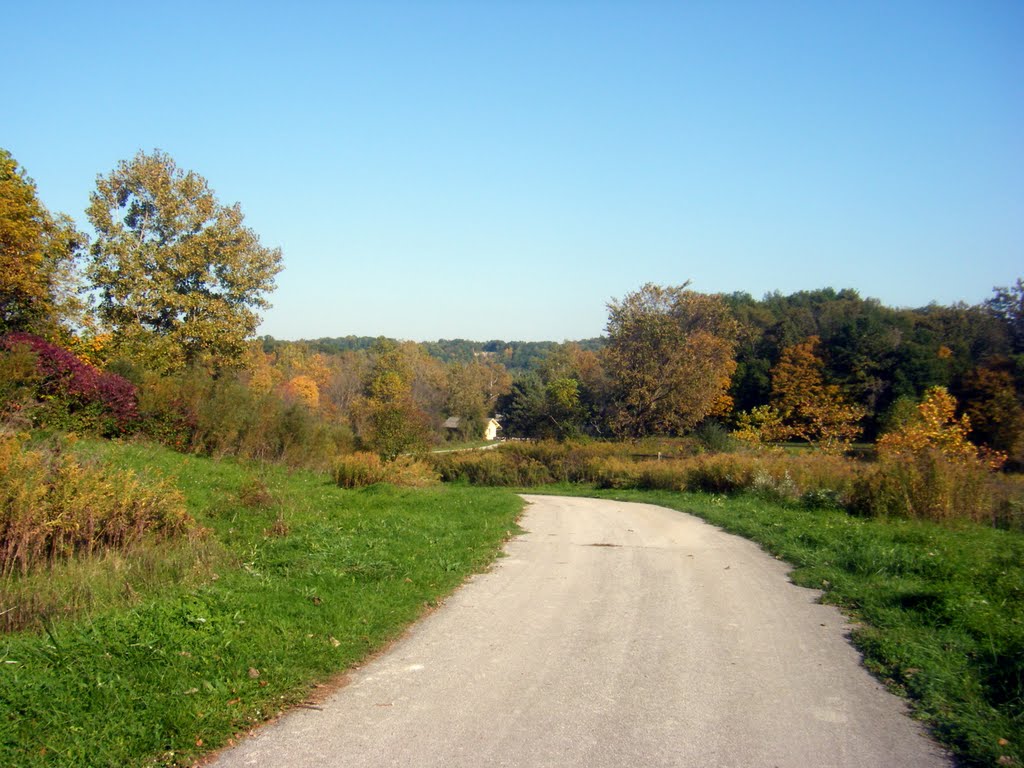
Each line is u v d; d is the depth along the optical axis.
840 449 27.61
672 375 42.25
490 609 7.96
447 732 4.67
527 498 23.50
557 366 83.50
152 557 8.82
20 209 22.48
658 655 6.34
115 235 31.14
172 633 5.96
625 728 4.77
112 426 19.22
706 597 8.58
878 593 8.32
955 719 4.90
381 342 93.31
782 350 54.75
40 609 6.54
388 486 19.31
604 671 5.91
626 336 43.50
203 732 4.54
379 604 7.61
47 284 24.94
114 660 5.35
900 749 4.51
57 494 9.09
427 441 32.78
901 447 20.48
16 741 4.17
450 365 87.94
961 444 20.12
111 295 31.19
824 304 68.12
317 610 7.15
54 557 8.55
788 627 7.27
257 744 4.48
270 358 85.50
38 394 17.55
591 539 13.25
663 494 23.02
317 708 5.08
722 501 19.20
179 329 31.66
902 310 63.12
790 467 20.12
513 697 5.31
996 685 5.48
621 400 43.91
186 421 21.31
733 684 5.64
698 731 4.73
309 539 10.71
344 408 63.12
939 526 13.35
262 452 23.05
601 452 32.12
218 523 12.33
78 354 27.11
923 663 5.96
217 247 33.25
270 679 5.43
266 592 7.66
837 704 5.25
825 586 9.01
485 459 31.73
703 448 32.09
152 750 4.28
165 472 15.66
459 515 15.43
